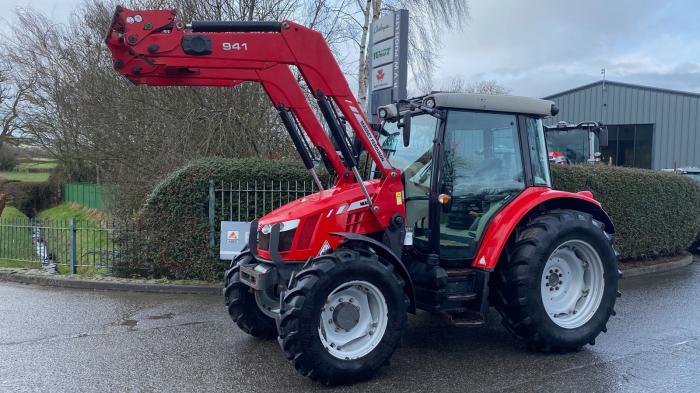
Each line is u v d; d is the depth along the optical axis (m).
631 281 8.62
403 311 4.49
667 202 10.16
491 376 4.49
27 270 9.00
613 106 26.45
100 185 17.78
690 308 6.76
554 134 13.48
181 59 4.32
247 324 5.34
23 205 26.02
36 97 20.30
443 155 5.05
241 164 8.09
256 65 4.51
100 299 7.35
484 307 4.95
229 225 7.40
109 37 4.30
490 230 5.08
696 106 24.19
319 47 4.64
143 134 12.97
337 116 4.82
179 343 5.39
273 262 4.59
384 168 4.85
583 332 5.07
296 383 4.37
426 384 4.34
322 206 4.72
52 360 4.90
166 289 7.80
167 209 8.07
